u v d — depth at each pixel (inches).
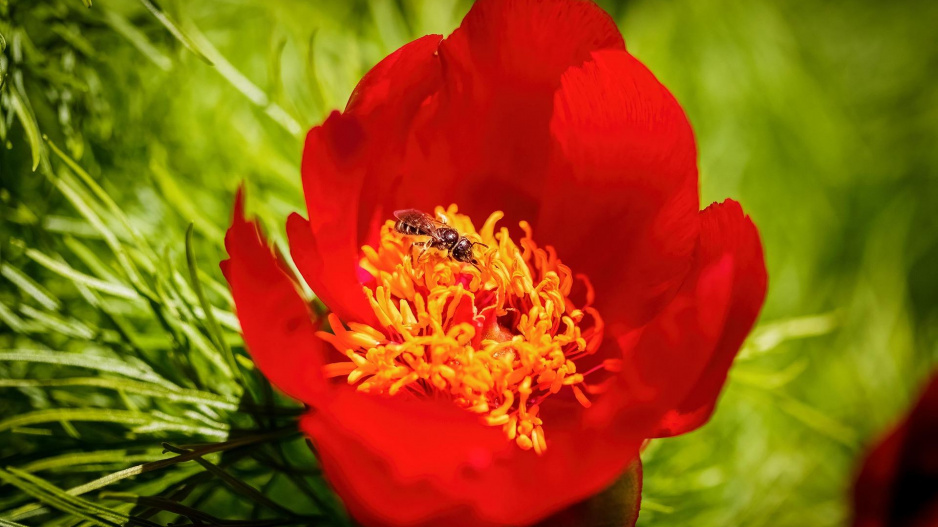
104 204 10.7
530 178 10.4
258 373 10.1
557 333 10.3
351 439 8.9
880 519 10.2
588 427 9.6
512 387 10.0
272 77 11.3
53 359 9.8
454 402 9.9
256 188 11.2
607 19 9.9
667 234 9.9
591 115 10.0
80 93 10.8
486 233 10.3
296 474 9.9
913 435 10.1
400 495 8.9
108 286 10.2
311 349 9.1
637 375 9.3
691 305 9.2
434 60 9.9
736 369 11.5
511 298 10.4
